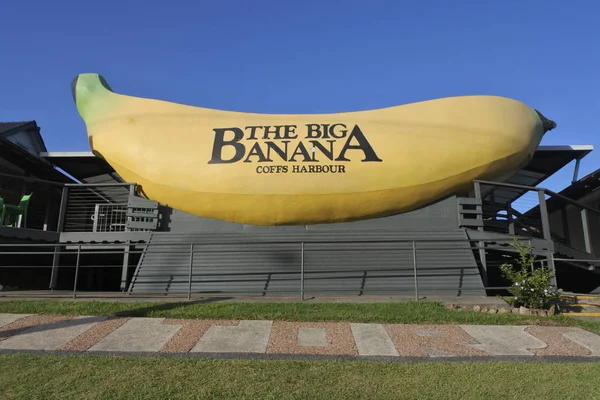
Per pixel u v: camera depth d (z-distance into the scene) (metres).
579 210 20.64
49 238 13.54
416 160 12.66
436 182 12.73
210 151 12.95
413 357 6.57
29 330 7.75
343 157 12.66
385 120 13.24
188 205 13.00
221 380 5.49
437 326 8.27
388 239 12.40
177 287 12.10
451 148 12.81
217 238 12.75
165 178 12.98
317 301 10.07
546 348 7.11
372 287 11.84
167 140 13.27
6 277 15.24
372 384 5.41
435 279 11.91
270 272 12.17
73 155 17.77
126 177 13.71
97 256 15.93
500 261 14.06
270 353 6.68
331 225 12.88
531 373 5.85
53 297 10.67
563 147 16.50
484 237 12.65
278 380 5.51
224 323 8.29
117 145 13.51
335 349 6.90
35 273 16.48
